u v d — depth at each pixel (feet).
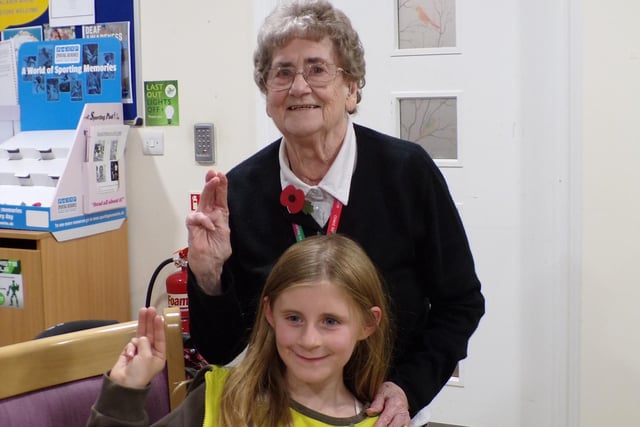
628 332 7.65
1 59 9.61
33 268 8.23
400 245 4.71
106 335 4.33
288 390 4.07
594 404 7.84
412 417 4.65
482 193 8.14
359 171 4.69
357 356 4.28
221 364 4.79
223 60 8.81
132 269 9.48
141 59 9.13
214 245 4.27
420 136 8.39
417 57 8.24
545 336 8.01
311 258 3.97
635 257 7.55
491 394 8.32
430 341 4.80
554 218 7.85
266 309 4.09
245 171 4.87
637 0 7.28
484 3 7.94
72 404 4.16
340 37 4.42
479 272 8.22
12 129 9.70
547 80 7.75
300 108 4.43
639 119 7.38
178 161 9.14
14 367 3.99
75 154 8.49
